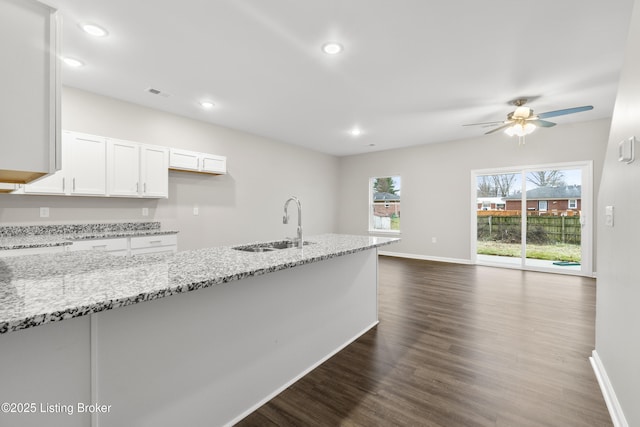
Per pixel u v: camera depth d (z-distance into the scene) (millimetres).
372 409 1723
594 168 4832
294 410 1725
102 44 2617
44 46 1101
